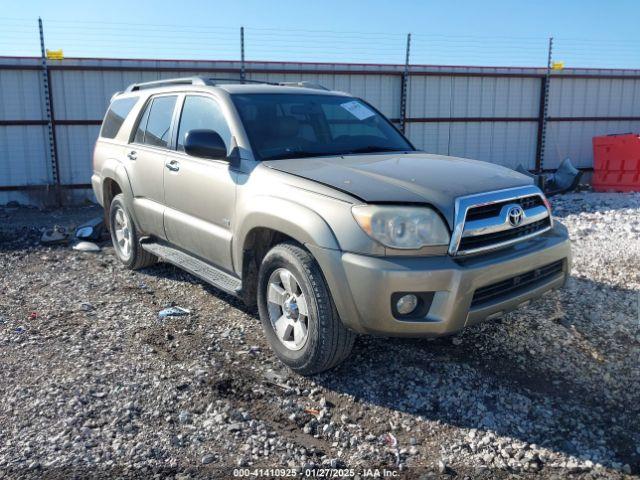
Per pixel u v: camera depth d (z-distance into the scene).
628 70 16.58
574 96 16.41
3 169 12.88
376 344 4.38
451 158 4.65
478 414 3.49
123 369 4.01
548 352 4.23
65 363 4.10
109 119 6.90
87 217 11.28
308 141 4.68
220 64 13.45
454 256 3.43
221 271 4.82
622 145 13.49
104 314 5.14
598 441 3.25
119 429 3.30
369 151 4.79
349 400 3.66
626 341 4.41
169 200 5.27
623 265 6.32
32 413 3.44
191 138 4.33
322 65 14.10
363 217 3.41
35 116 12.86
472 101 15.59
